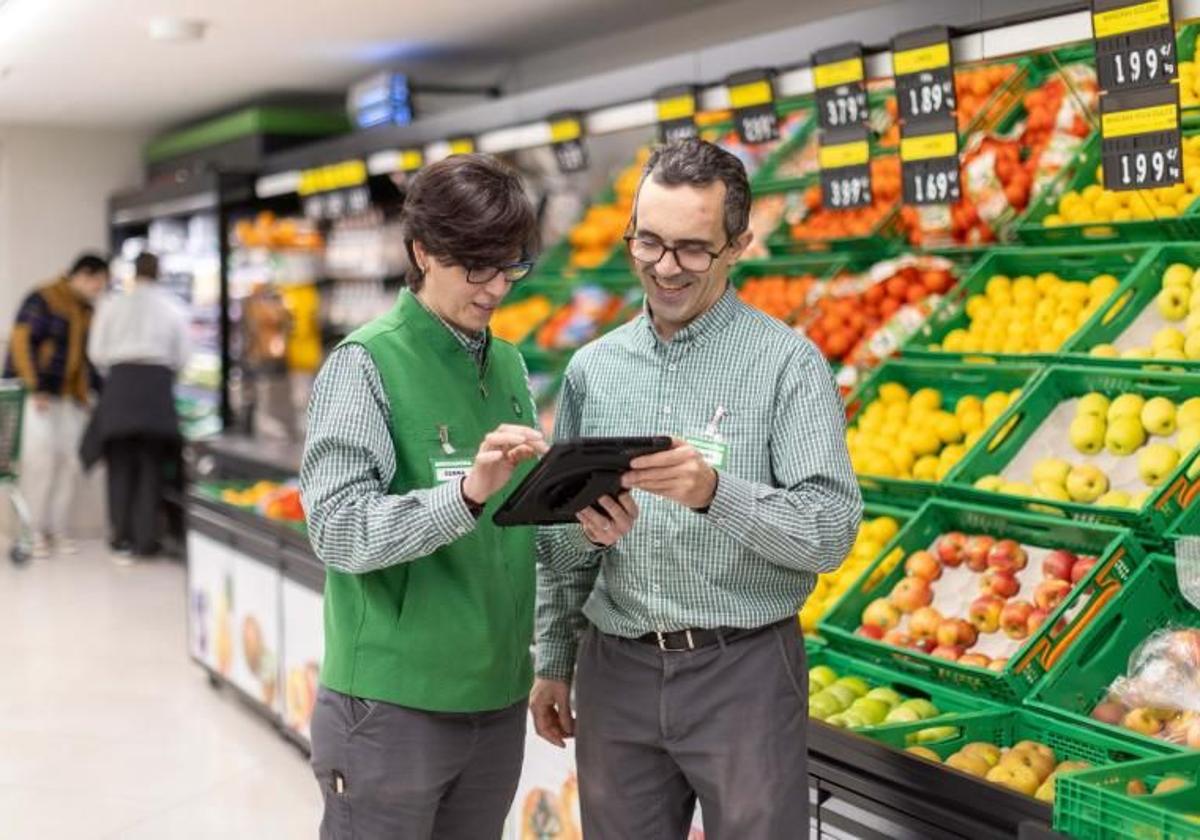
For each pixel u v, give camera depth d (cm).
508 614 241
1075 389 347
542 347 561
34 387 935
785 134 518
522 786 359
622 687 230
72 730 557
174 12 613
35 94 878
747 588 223
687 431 226
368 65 754
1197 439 309
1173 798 209
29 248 1067
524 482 198
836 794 276
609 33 660
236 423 871
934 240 433
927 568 329
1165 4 268
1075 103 401
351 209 698
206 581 610
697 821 294
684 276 216
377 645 233
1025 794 237
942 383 386
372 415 228
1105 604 289
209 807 473
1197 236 355
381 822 237
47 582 838
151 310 875
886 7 349
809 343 225
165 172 1018
